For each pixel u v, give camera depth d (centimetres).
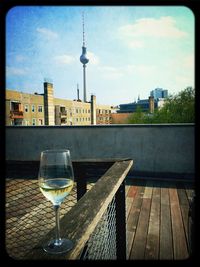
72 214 96
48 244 76
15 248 262
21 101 3259
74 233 82
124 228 170
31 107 3450
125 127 628
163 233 318
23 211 381
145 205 419
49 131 712
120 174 148
